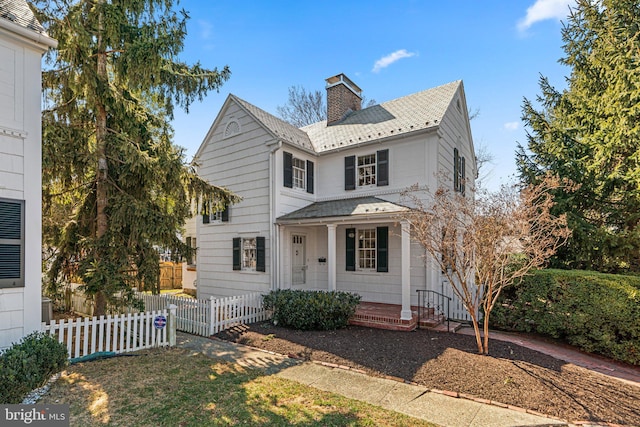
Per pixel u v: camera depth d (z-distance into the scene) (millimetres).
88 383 4871
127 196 7109
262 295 9461
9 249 4875
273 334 7797
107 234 7004
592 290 6582
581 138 10406
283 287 10773
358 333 7832
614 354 6211
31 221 5133
